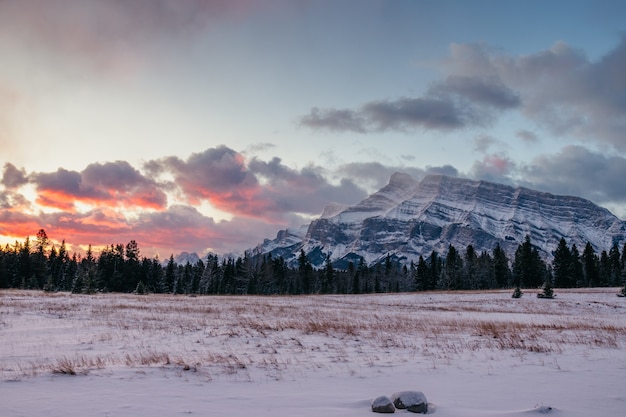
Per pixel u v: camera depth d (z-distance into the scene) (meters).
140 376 9.98
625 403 8.07
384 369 11.64
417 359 13.33
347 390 9.10
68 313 26.58
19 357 12.98
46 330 19.20
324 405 7.77
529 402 8.18
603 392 9.01
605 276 102.31
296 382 9.84
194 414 6.98
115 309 30.48
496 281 102.62
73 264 102.06
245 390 8.90
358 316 31.00
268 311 33.16
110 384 9.14
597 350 15.46
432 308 43.06
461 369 11.75
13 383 9.14
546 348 15.74
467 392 9.04
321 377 10.45
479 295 57.47
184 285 111.44
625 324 28.72
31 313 25.80
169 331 19.33
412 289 126.12
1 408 7.15
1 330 19.02
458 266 108.06
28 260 89.19
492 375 10.95
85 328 20.00
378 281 125.62
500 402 8.19
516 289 53.31
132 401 7.75
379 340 17.69
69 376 9.87
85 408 7.21
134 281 94.06
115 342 16.17
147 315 26.67
